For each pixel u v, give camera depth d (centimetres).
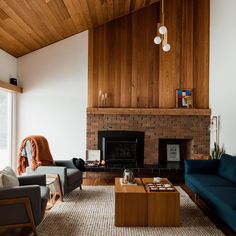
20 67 648
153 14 654
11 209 304
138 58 652
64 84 650
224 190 378
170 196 358
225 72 574
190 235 328
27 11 453
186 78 652
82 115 651
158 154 654
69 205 433
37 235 316
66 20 553
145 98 651
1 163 603
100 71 652
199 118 648
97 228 347
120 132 648
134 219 358
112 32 652
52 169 459
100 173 638
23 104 648
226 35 571
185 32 654
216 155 585
